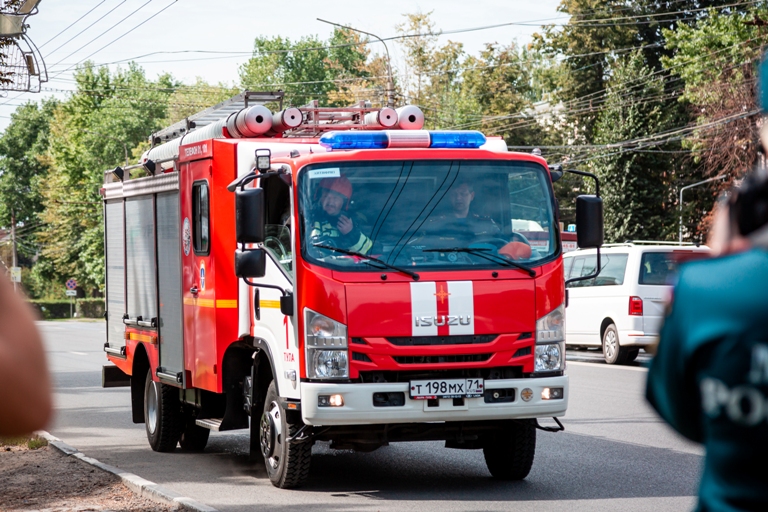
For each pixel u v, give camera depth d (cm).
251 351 1345
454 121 8569
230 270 1309
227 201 1312
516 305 1138
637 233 6431
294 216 1138
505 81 9412
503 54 9406
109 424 1923
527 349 1145
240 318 1303
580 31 8075
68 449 1490
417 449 1582
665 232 6431
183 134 1684
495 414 1123
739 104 5303
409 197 1159
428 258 1134
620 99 6575
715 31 5928
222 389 1321
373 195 1153
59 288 13088
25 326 241
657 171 6462
